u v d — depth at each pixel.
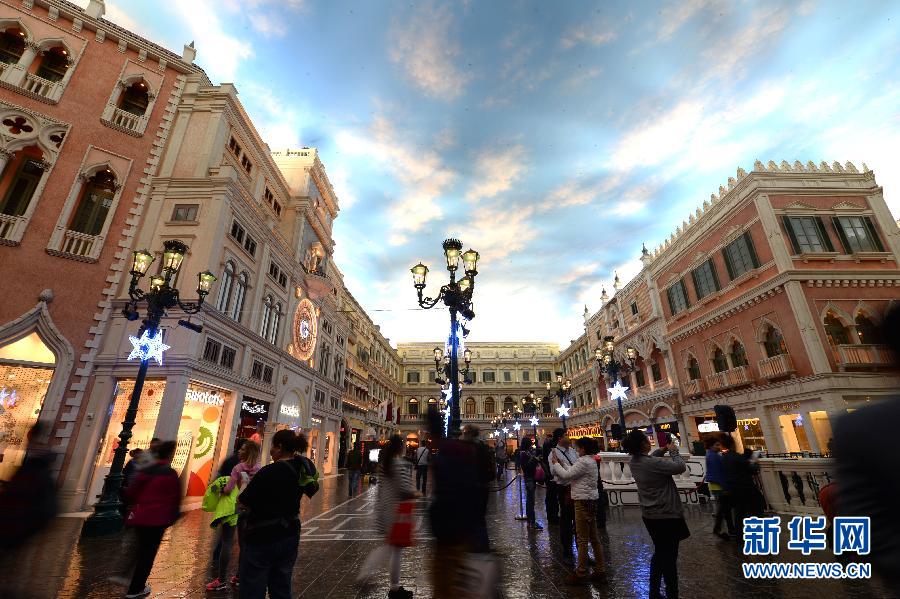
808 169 20.05
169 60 17.22
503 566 6.31
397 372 55.12
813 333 16.42
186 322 11.52
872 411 1.61
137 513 5.29
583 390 41.88
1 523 4.22
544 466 9.70
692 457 12.49
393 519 5.41
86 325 13.34
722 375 21.08
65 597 5.28
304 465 4.09
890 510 1.48
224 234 15.52
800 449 17.27
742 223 20.28
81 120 14.88
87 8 16.20
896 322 1.60
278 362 20.03
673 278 25.72
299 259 22.94
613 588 5.35
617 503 11.77
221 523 5.82
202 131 16.75
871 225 18.64
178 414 12.69
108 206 14.98
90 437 12.50
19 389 12.38
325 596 5.30
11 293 12.48
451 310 10.34
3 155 13.41
